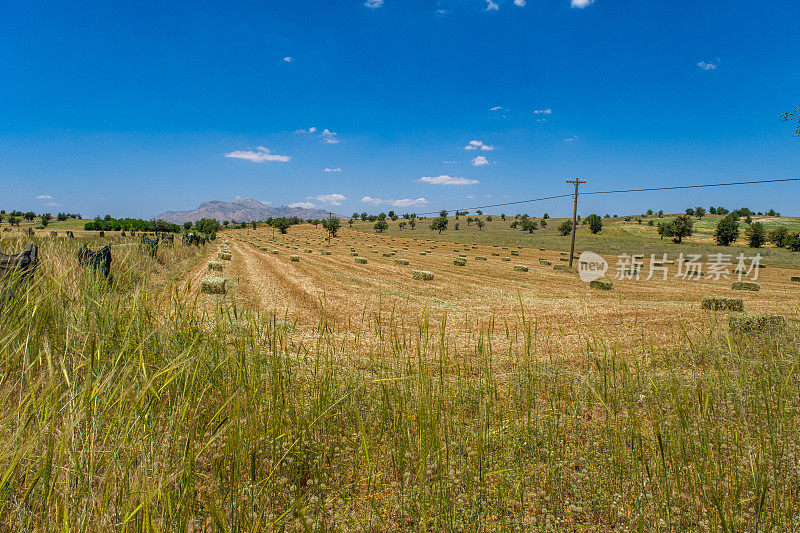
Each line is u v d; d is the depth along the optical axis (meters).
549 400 4.27
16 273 3.22
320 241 69.38
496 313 11.14
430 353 5.70
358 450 2.85
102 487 1.98
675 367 4.98
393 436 3.01
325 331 3.70
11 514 1.68
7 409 2.04
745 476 2.69
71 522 1.67
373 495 2.41
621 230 97.75
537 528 2.36
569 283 20.27
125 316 2.90
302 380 3.30
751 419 3.46
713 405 3.60
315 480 2.50
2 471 1.76
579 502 2.59
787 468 2.72
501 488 2.58
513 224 117.25
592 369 5.14
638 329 8.73
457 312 11.24
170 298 3.10
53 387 1.84
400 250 49.06
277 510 2.23
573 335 8.10
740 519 2.31
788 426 3.29
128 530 1.71
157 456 2.05
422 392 3.01
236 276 17.06
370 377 3.64
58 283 3.04
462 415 3.54
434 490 2.48
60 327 2.88
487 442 3.10
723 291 18.14
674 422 3.27
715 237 73.06
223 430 2.10
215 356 3.01
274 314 3.16
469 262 33.00
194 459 2.05
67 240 7.33
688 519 2.35
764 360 4.37
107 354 2.60
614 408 3.48
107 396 2.09
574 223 27.81
